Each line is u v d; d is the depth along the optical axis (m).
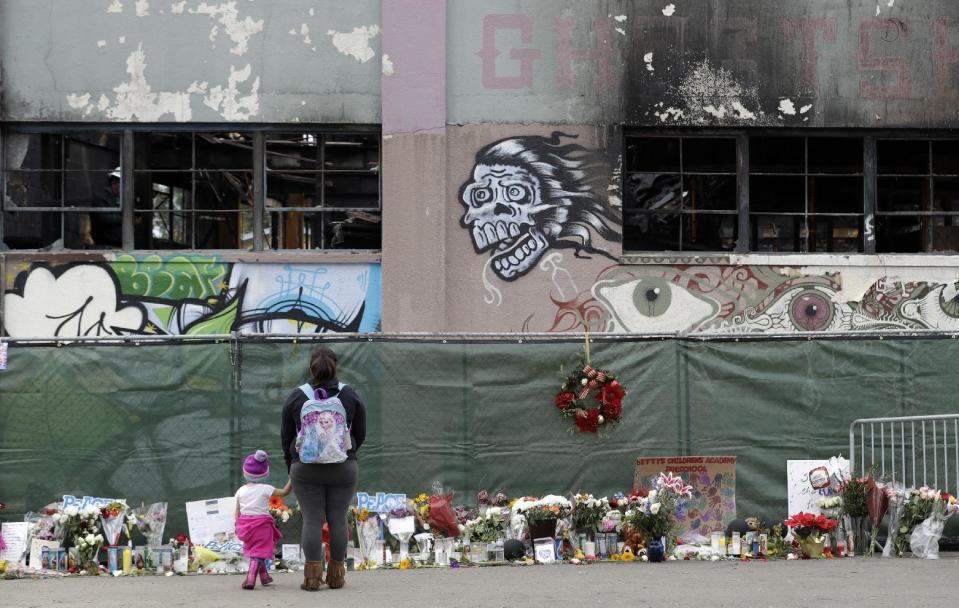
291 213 13.48
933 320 13.60
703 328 13.45
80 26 13.27
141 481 10.02
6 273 13.19
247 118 13.29
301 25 13.34
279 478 10.12
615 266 13.39
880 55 13.63
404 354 10.38
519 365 10.48
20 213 13.38
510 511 10.16
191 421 10.12
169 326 13.21
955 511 10.38
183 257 13.26
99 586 8.84
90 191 13.41
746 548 10.26
